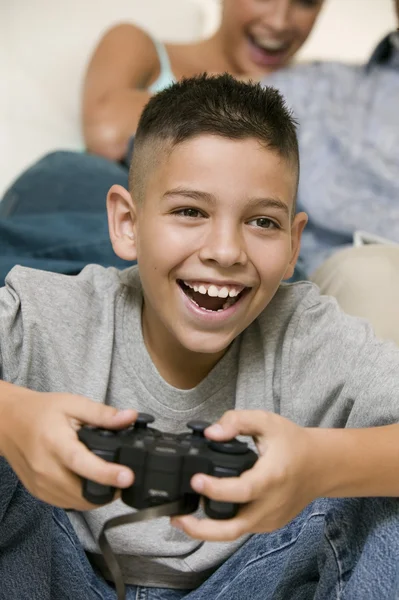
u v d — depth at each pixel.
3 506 0.66
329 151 1.53
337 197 1.47
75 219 1.19
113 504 0.75
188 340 0.72
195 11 1.99
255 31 1.76
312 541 0.68
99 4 1.83
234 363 0.80
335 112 1.56
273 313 0.82
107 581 0.77
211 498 0.52
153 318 0.77
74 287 0.81
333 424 0.77
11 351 0.75
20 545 0.68
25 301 0.76
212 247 0.68
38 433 0.56
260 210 0.69
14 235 1.14
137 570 0.76
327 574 0.67
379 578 0.62
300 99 1.57
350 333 0.78
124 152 1.61
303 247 1.47
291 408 0.79
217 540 0.54
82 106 1.71
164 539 0.75
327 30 2.14
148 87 1.79
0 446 0.61
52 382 0.77
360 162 1.50
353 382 0.74
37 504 0.67
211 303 0.76
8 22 1.69
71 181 1.32
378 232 1.43
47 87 1.71
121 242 0.80
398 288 1.04
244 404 0.78
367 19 2.13
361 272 1.06
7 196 1.32
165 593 0.76
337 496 0.63
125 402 0.79
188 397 0.78
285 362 0.79
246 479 0.53
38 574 0.67
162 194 0.70
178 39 1.96
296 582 0.70
